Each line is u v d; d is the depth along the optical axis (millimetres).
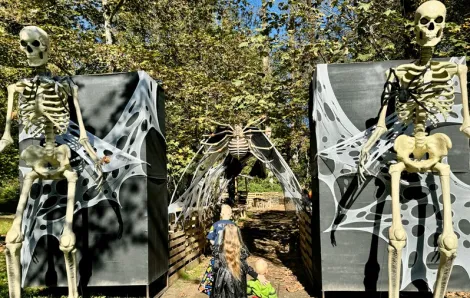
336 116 5887
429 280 5633
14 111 5684
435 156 4883
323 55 9500
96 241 6352
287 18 8883
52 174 5566
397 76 4992
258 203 23438
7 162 14156
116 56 10859
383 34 10000
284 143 13227
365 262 5738
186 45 13625
